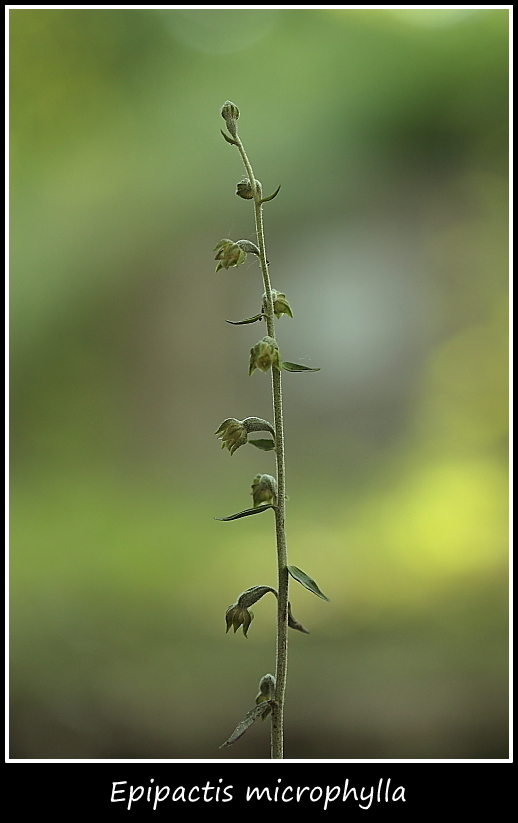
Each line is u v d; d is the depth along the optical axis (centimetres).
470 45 1349
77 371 1392
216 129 1400
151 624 861
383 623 850
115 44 1447
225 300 1371
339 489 1233
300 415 1321
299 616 893
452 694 684
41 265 1416
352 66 1391
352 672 723
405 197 1349
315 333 1322
